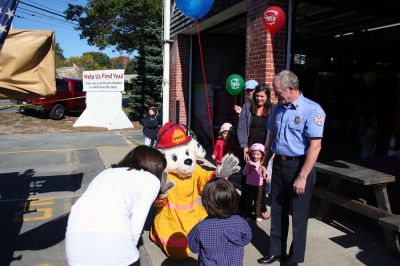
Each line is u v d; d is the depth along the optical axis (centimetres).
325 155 969
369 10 660
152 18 2053
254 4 602
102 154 948
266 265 362
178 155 376
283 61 582
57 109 1750
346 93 1375
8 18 291
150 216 491
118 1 2048
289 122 330
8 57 322
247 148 473
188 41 1080
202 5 517
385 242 410
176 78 1079
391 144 618
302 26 964
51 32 337
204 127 1149
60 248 399
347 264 363
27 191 615
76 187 640
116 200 226
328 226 458
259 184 466
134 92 1875
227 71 1154
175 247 363
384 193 380
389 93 1316
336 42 1214
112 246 214
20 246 404
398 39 1141
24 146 1100
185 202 386
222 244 254
